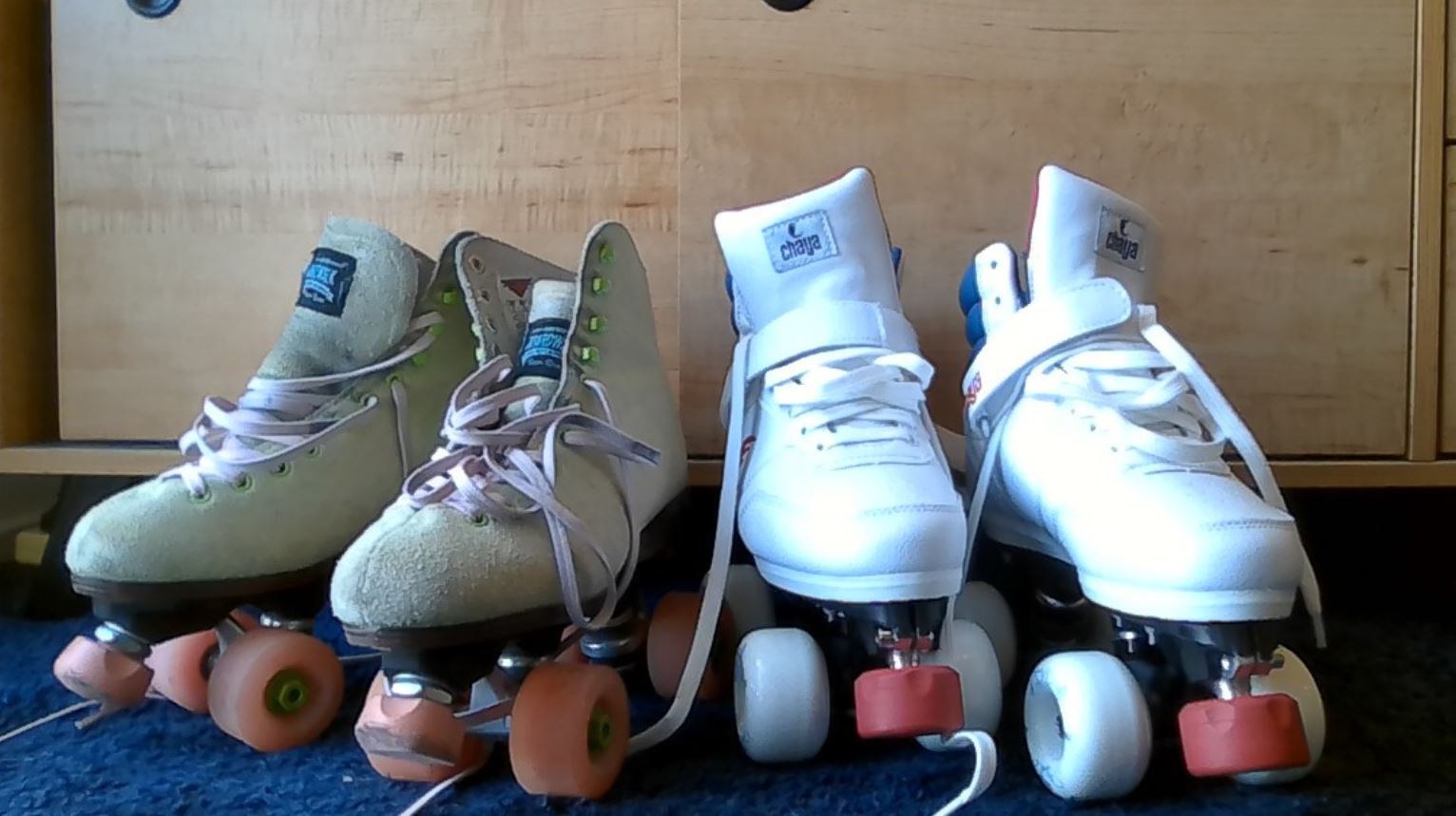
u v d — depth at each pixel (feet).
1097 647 2.53
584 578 1.94
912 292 2.92
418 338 2.41
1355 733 2.23
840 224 2.43
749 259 2.46
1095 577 2.02
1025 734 2.18
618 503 2.12
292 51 2.97
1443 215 2.90
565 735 1.81
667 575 3.33
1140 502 1.96
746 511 2.34
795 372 2.33
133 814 1.90
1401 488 3.44
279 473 2.21
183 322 3.03
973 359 2.56
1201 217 2.91
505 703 1.90
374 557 1.77
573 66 2.92
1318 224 2.91
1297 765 1.73
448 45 2.94
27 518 3.64
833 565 1.97
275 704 2.14
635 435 2.33
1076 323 2.28
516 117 2.94
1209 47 2.89
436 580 1.74
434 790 1.93
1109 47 2.88
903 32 2.88
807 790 1.96
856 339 2.38
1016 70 2.89
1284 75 2.89
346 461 2.29
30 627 3.01
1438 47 2.87
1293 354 2.93
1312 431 2.94
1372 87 2.89
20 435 3.08
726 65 2.89
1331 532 3.69
